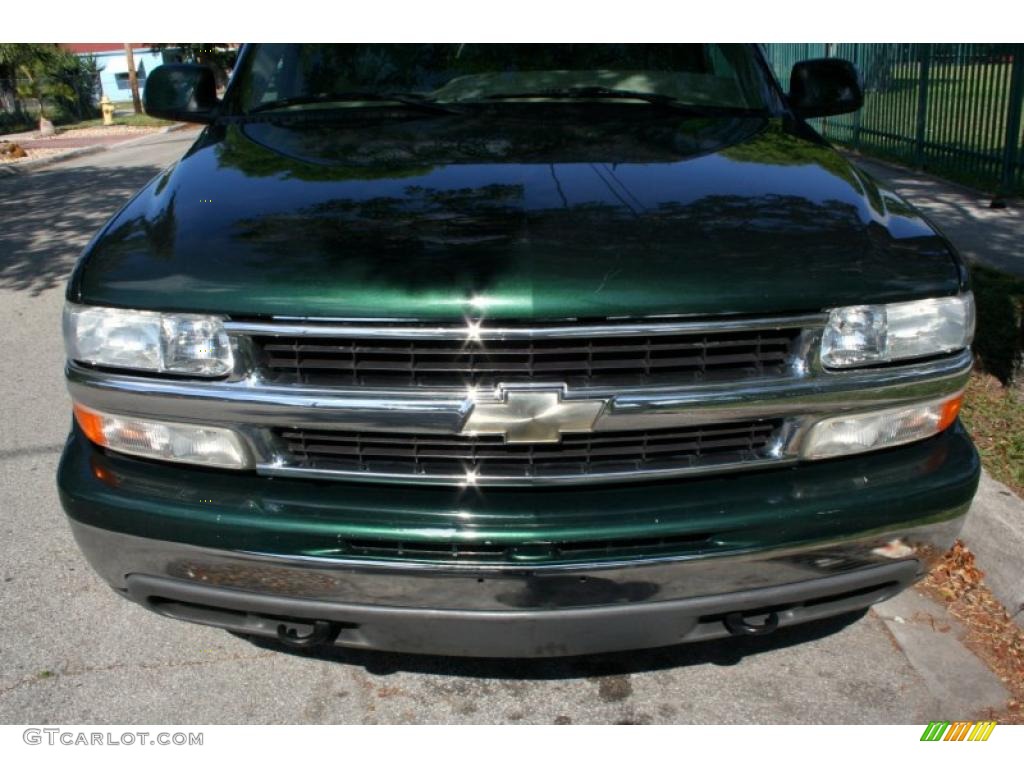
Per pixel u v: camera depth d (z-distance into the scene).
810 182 2.67
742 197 2.52
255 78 3.60
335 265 2.18
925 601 3.20
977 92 9.34
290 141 3.06
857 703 2.75
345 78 3.52
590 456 2.23
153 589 2.38
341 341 2.14
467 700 2.78
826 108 3.73
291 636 2.38
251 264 2.22
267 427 2.23
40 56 28.14
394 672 2.90
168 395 2.23
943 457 2.41
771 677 2.86
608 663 2.93
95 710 2.73
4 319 6.42
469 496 2.22
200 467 2.31
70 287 2.38
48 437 4.47
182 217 2.49
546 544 2.17
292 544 2.21
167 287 2.22
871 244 2.36
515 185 2.56
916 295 2.28
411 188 2.56
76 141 21.52
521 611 2.23
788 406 2.23
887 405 2.32
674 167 2.73
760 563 2.26
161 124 25.91
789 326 2.18
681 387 2.17
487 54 3.54
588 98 3.39
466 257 2.18
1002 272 6.07
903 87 10.95
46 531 3.65
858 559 2.34
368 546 2.21
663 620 2.29
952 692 2.79
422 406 2.13
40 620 3.12
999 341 4.82
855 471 2.33
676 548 2.22
